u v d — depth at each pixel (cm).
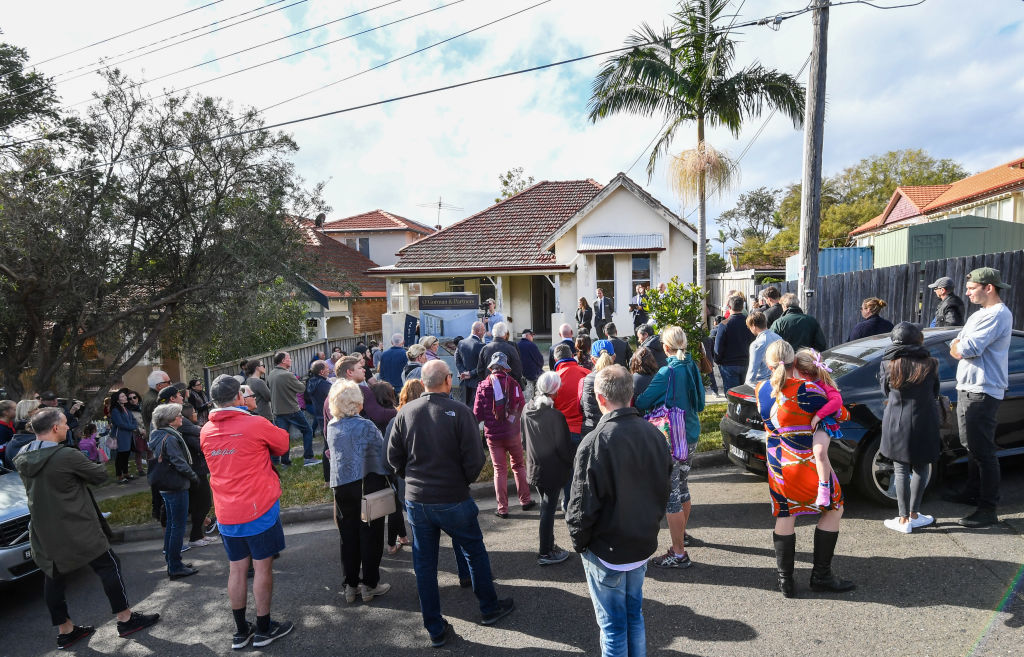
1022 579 377
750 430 562
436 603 377
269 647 394
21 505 535
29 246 884
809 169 787
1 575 489
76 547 412
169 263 1043
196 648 404
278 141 1052
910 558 420
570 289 1878
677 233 1817
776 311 782
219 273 1041
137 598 494
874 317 687
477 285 2122
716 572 431
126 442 928
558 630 381
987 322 442
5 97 1188
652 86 1377
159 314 1088
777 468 388
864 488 511
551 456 459
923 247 1348
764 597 391
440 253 1997
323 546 570
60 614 419
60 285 930
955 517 479
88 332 1016
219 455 398
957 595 368
